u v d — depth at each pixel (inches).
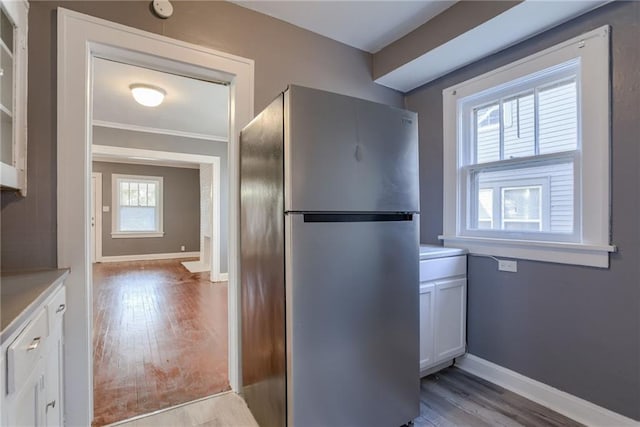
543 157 76.6
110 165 296.4
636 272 61.6
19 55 56.2
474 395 78.9
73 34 62.5
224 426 67.2
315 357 53.9
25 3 57.8
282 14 83.7
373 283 60.0
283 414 54.3
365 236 58.9
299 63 89.0
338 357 56.2
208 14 76.2
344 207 56.1
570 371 71.1
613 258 64.5
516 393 79.7
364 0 78.2
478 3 74.0
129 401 75.5
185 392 79.7
